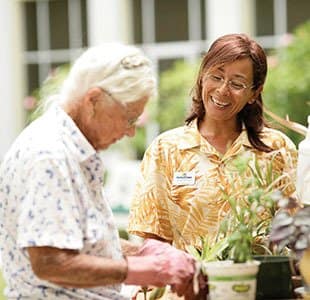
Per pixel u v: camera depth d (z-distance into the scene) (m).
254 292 2.94
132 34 12.09
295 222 2.84
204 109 3.84
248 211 3.18
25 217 2.75
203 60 3.70
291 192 3.54
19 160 2.83
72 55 12.53
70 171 2.84
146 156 3.87
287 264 3.10
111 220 3.02
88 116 2.87
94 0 12.12
